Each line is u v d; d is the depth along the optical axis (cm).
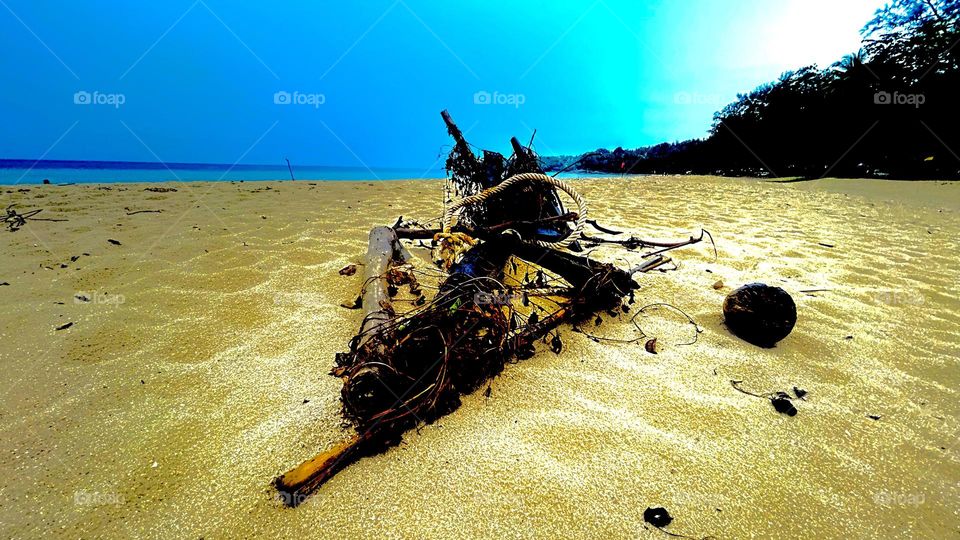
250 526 137
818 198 959
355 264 393
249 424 182
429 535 135
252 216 634
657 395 209
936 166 1470
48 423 182
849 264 415
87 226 548
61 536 133
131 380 213
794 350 253
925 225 618
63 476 155
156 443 171
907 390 215
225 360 231
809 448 175
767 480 159
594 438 178
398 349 183
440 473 158
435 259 387
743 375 227
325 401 197
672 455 170
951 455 171
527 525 139
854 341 263
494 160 365
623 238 521
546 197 347
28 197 815
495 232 303
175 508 143
